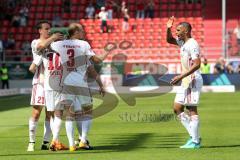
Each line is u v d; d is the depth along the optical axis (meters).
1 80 133.38
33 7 167.50
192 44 38.41
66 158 35.03
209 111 74.56
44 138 39.94
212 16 159.62
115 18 163.88
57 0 168.62
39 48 38.03
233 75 128.38
